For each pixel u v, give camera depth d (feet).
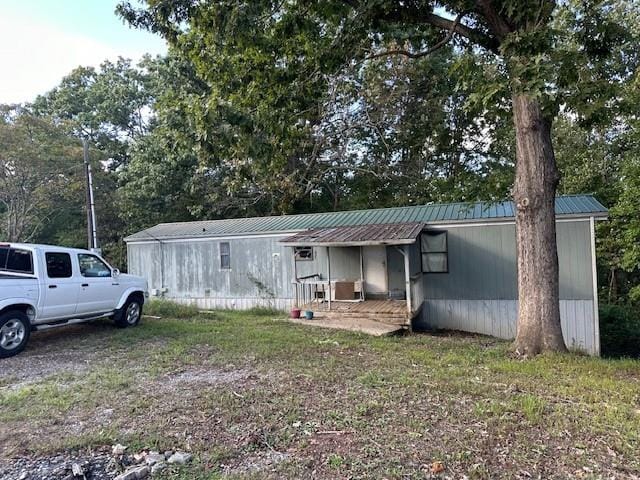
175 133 25.35
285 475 9.77
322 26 28.81
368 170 69.51
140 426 12.67
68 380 17.79
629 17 37.01
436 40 28.32
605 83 19.10
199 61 26.12
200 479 9.68
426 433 11.82
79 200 69.41
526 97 17.90
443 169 65.16
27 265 23.82
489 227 38.32
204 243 49.83
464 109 19.98
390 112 59.57
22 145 55.26
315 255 44.62
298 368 19.03
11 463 10.64
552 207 22.59
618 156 50.70
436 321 40.01
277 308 46.14
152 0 23.16
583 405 13.97
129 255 53.78
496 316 38.09
